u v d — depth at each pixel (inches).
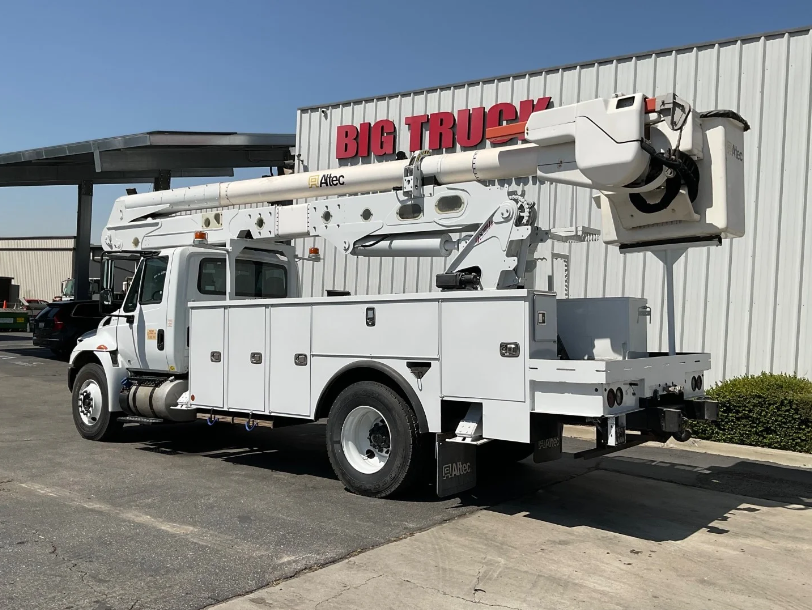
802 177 358.9
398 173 275.0
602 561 186.4
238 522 213.6
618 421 203.0
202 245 326.3
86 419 350.3
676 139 211.3
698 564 185.9
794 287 360.8
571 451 336.5
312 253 368.8
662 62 398.3
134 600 155.5
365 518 219.5
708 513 234.8
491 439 213.3
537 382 205.6
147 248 355.6
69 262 1936.5
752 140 372.5
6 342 1043.9
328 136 540.7
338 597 159.0
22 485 257.0
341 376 251.9
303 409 261.0
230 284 321.4
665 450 340.2
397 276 497.7
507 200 242.1
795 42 361.1
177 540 195.9
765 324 368.8
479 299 216.1
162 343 315.9
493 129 245.6
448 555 187.9
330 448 253.4
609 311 242.1
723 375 380.2
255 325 276.8
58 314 749.3
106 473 278.4
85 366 350.3
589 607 156.9
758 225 371.2
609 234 241.3
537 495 254.7
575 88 425.4
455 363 220.7
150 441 354.0
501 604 157.1
